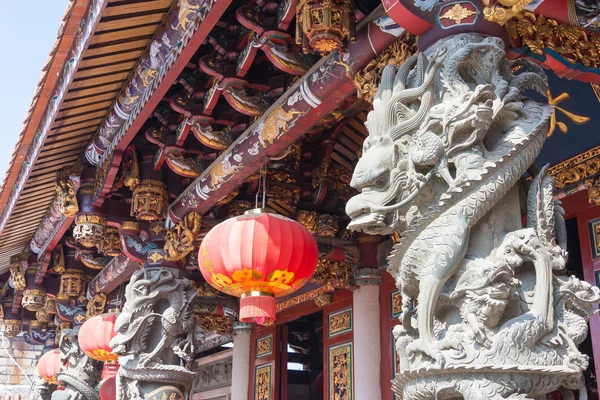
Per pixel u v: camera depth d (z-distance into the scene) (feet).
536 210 12.43
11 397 82.38
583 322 11.76
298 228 22.11
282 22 20.21
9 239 46.50
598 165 24.36
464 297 11.84
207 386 62.28
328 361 38.50
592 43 15.74
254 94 24.41
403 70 14.03
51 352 53.06
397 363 33.27
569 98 23.90
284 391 44.16
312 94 20.88
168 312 29.91
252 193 32.27
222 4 19.22
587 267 25.11
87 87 25.67
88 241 32.50
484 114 12.26
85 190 32.73
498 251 12.14
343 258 34.94
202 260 22.15
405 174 12.98
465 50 13.05
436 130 12.89
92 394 47.29
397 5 13.73
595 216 25.05
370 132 13.84
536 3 14.26
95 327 35.99
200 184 28.96
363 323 34.78
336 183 32.32
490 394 11.14
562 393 12.45
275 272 21.17
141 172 30.86
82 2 20.72
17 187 35.55
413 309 12.82
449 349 11.60
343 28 17.19
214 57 23.81
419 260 12.46
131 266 40.27
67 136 30.12
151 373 28.81
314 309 41.55
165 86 23.88
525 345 11.31
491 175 12.27
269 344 45.50
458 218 12.11
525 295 11.92
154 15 21.88
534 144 12.75
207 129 26.13
